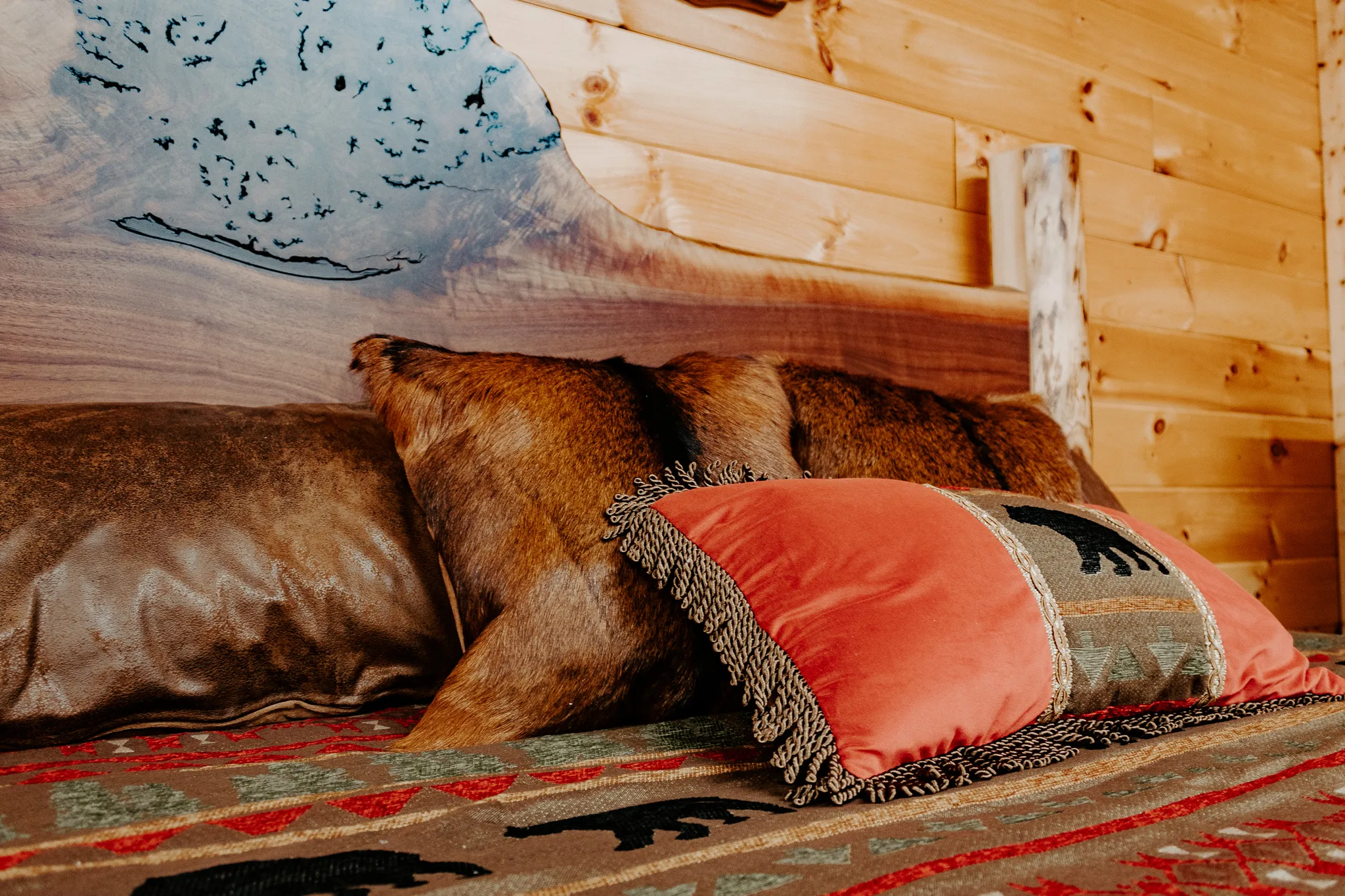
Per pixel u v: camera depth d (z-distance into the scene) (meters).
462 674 0.92
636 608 0.95
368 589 0.98
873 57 1.89
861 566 0.83
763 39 1.75
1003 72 2.10
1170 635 0.91
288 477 0.99
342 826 0.63
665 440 1.12
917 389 1.54
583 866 0.57
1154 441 2.37
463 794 0.71
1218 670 0.93
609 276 1.47
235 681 0.91
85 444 0.92
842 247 1.82
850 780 0.71
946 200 1.98
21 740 0.82
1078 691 0.84
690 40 1.67
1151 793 0.69
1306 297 2.82
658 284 1.51
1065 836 0.61
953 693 0.75
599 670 0.93
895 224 1.90
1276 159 2.76
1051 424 1.60
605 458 1.06
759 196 1.73
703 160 1.67
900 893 0.51
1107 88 2.32
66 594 0.84
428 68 1.38
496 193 1.41
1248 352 2.63
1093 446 2.17
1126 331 2.33
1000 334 1.84
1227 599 1.00
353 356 1.16
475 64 1.41
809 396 1.36
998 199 1.94
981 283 2.03
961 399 1.56
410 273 1.34
